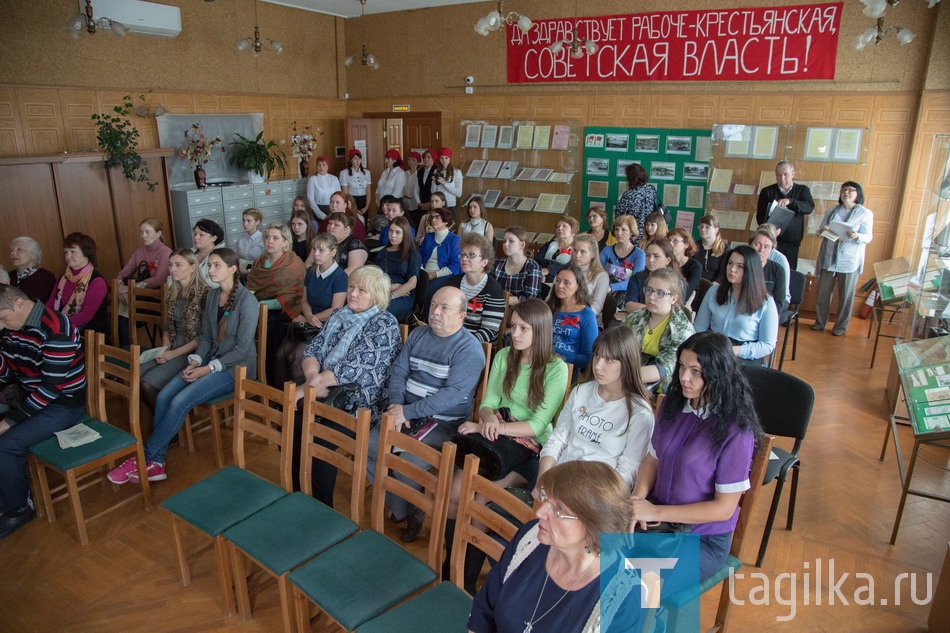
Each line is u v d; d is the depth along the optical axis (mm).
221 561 2604
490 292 4215
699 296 5156
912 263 5414
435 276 5617
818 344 6098
